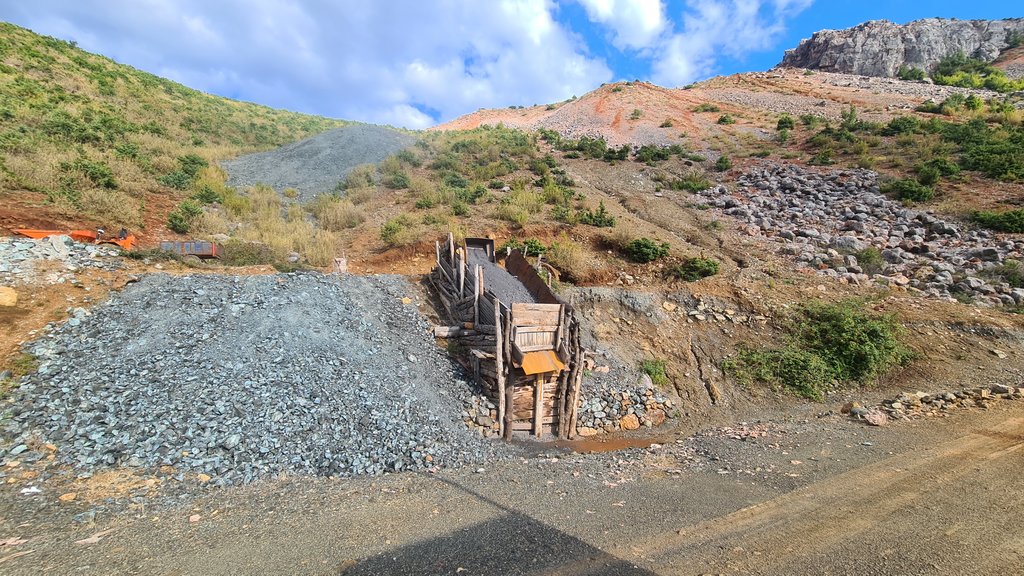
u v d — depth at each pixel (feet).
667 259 44.68
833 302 37.09
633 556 12.15
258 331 26.04
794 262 46.19
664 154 85.35
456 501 16.14
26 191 37.78
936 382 29.68
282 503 15.76
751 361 32.81
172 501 15.66
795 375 31.50
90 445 17.66
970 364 30.83
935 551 12.13
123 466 17.15
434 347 29.94
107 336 23.25
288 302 29.25
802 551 12.29
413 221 48.65
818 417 27.27
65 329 23.00
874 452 20.08
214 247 35.12
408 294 34.65
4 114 51.34
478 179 67.51
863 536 13.00
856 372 31.53
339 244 45.27
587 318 35.19
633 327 35.17
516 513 15.02
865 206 57.36
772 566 11.61
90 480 16.22
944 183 60.59
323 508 15.38
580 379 26.84
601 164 82.17
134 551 12.36
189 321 25.53
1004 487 15.90
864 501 15.25
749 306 36.78
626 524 14.07
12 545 12.49
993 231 48.32
